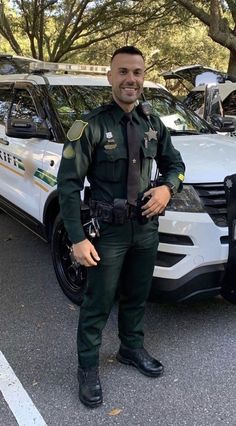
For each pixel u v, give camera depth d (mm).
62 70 4965
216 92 7492
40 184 4113
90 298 2623
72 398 2688
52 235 3877
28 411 2582
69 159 2379
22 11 18250
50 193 3893
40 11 17859
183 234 3004
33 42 19078
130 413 2570
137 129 2441
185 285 3055
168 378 2873
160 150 2662
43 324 3498
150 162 2523
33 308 3742
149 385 2807
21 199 4582
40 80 4523
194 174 3107
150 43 23312
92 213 2520
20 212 4676
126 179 2447
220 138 4148
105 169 2420
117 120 2396
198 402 2656
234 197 3029
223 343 3250
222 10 13891
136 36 21984
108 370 2947
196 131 4465
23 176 4504
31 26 18609
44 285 4160
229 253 3088
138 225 2516
